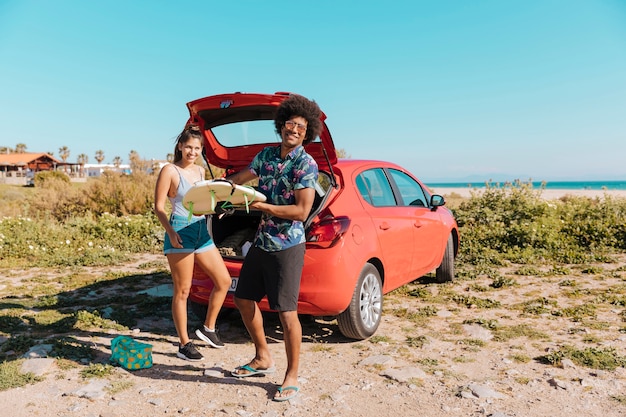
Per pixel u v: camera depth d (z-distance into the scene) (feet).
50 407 11.43
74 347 14.96
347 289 14.97
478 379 13.02
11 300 21.07
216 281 14.78
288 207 11.54
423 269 20.95
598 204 42.63
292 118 11.56
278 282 11.90
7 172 247.29
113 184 53.21
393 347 15.53
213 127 16.57
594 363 13.74
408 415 11.08
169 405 11.62
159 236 37.83
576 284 23.68
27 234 36.60
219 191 11.38
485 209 42.09
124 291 23.18
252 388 12.59
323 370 13.71
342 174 16.57
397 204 19.26
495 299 21.24
